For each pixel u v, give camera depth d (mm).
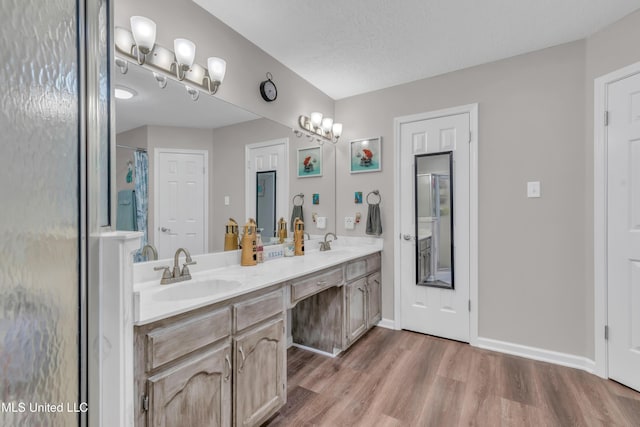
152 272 1597
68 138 580
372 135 3012
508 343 2383
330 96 3141
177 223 1729
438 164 2678
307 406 1739
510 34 2082
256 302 1521
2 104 426
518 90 2352
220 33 1939
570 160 2172
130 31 1461
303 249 2551
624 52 1882
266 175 2352
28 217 475
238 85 2088
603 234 2000
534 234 2295
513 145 2365
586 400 1772
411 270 2812
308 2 1770
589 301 2096
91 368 678
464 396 1824
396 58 2406
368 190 3029
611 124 1956
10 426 442
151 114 1578
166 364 1119
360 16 1896
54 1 540
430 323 2721
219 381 1317
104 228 797
